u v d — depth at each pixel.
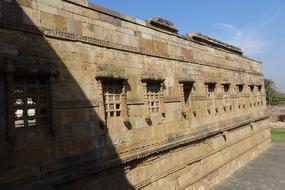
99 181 8.55
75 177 7.68
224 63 18.23
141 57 10.77
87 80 8.46
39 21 7.36
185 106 14.02
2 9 6.59
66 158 7.63
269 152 23.30
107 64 9.23
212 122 15.65
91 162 8.30
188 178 12.89
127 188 9.53
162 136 11.47
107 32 9.36
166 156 11.65
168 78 12.26
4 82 6.48
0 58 6.43
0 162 6.27
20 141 6.67
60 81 7.69
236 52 20.94
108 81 9.27
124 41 10.02
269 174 16.83
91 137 8.40
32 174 6.83
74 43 8.22
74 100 8.00
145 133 10.60
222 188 14.55
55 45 7.69
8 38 6.65
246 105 21.30
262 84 26.05
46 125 7.28
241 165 18.94
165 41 12.34
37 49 7.23
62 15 7.97
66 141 7.67
